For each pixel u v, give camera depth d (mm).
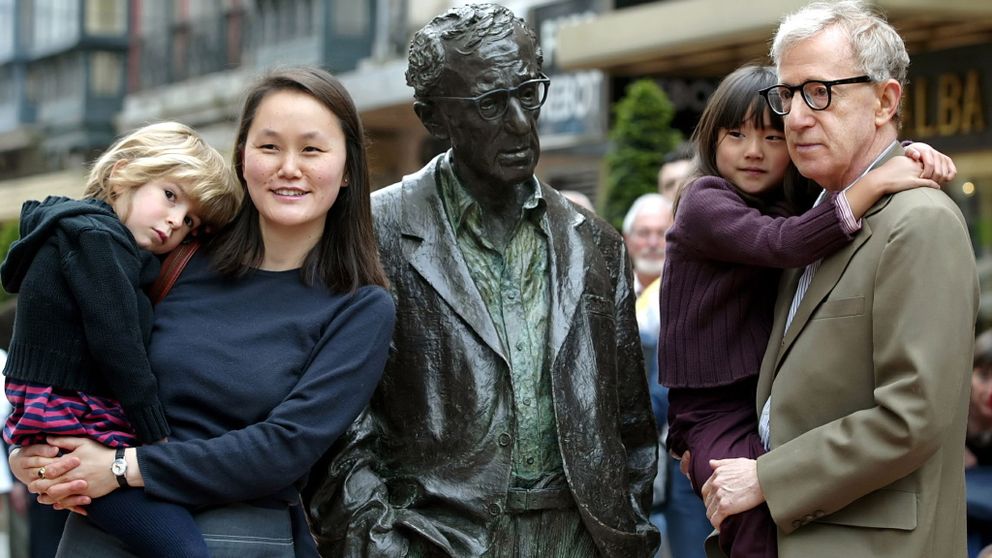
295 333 3197
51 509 6574
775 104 3391
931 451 3143
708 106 3744
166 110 23234
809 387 3316
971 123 8633
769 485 3297
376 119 15070
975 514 4980
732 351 3596
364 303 3232
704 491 3475
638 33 8867
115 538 3135
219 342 3176
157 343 3182
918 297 3152
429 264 3434
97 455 3074
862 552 3252
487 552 3303
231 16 22266
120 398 3078
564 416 3377
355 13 18234
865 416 3178
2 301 12430
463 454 3348
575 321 3453
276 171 3205
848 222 3270
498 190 3469
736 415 3605
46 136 29078
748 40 8227
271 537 3164
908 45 8836
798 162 3357
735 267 3582
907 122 9156
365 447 3408
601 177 11180
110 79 27562
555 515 3395
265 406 3141
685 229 3615
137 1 27047
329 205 3252
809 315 3340
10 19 30344
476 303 3398
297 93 3223
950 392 3129
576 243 3539
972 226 8719
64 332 3086
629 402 3650
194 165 3268
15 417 3127
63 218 3100
